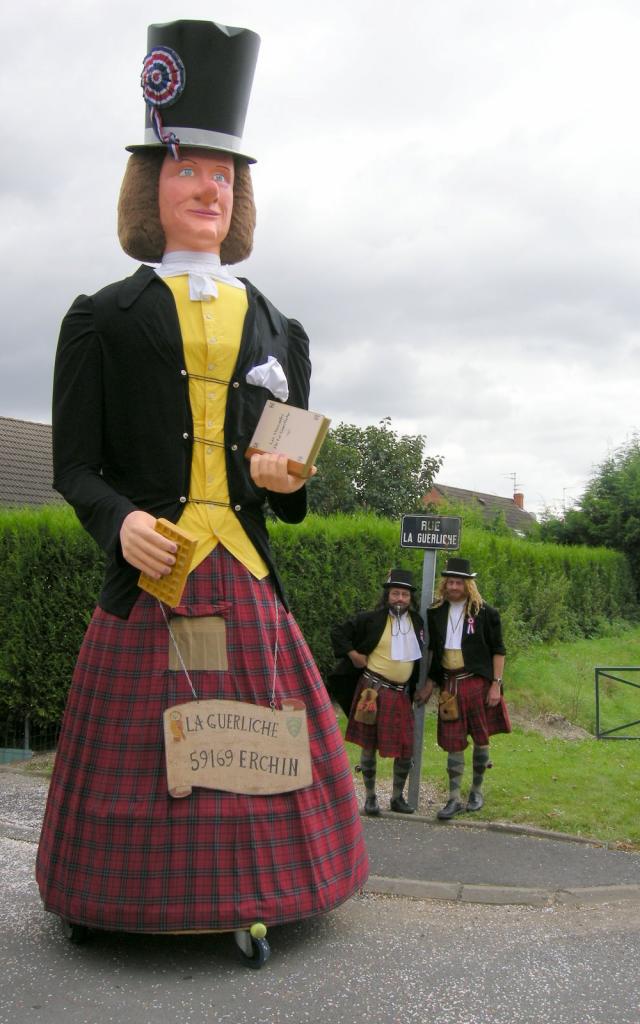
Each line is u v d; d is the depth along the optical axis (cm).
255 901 386
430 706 1041
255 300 446
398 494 1778
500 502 5038
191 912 380
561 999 380
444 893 516
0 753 880
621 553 2242
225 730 396
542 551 1714
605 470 2458
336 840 421
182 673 398
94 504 401
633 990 391
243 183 469
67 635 871
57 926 437
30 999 367
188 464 413
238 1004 365
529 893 516
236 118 442
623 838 625
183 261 439
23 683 867
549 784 755
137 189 448
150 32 440
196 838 385
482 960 418
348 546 1051
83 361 412
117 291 418
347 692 725
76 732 408
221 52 430
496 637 708
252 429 427
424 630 711
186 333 416
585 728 1034
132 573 407
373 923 462
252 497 425
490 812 682
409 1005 370
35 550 863
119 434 415
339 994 377
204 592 407
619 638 1834
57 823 404
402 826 657
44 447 2248
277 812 400
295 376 462
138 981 383
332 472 1711
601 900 516
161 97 430
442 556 1132
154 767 391
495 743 919
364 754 695
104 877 386
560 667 1312
